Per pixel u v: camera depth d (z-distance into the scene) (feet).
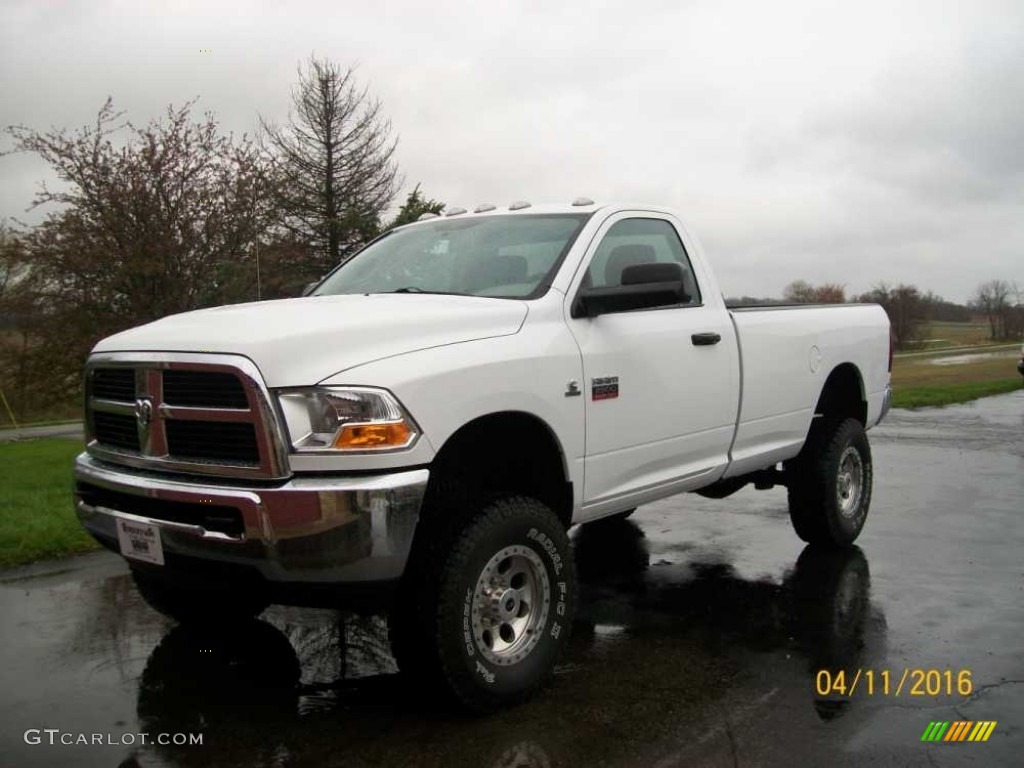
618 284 15.78
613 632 15.72
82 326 57.41
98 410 13.44
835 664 14.16
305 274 81.35
